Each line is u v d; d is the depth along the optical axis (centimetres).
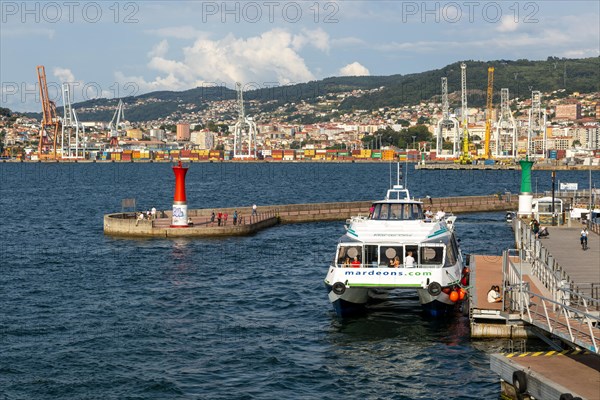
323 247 9238
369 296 5756
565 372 3588
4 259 8356
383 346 4844
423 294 5284
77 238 10275
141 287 6669
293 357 4631
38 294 6366
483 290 5497
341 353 4709
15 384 4116
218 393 4025
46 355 4603
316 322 5472
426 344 4862
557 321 4197
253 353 4697
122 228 10225
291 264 7962
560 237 7950
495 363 3866
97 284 6819
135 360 4538
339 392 4062
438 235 5731
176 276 7225
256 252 8750
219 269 7612
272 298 6272
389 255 5525
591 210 9650
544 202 9938
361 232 5659
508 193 15375
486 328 4866
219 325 5362
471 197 15088
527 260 6538
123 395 3988
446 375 4294
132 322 5409
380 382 4203
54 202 18375
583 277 5481
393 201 6234
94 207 16825
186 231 10006
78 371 4325
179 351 4725
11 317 5538
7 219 13600
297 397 3984
